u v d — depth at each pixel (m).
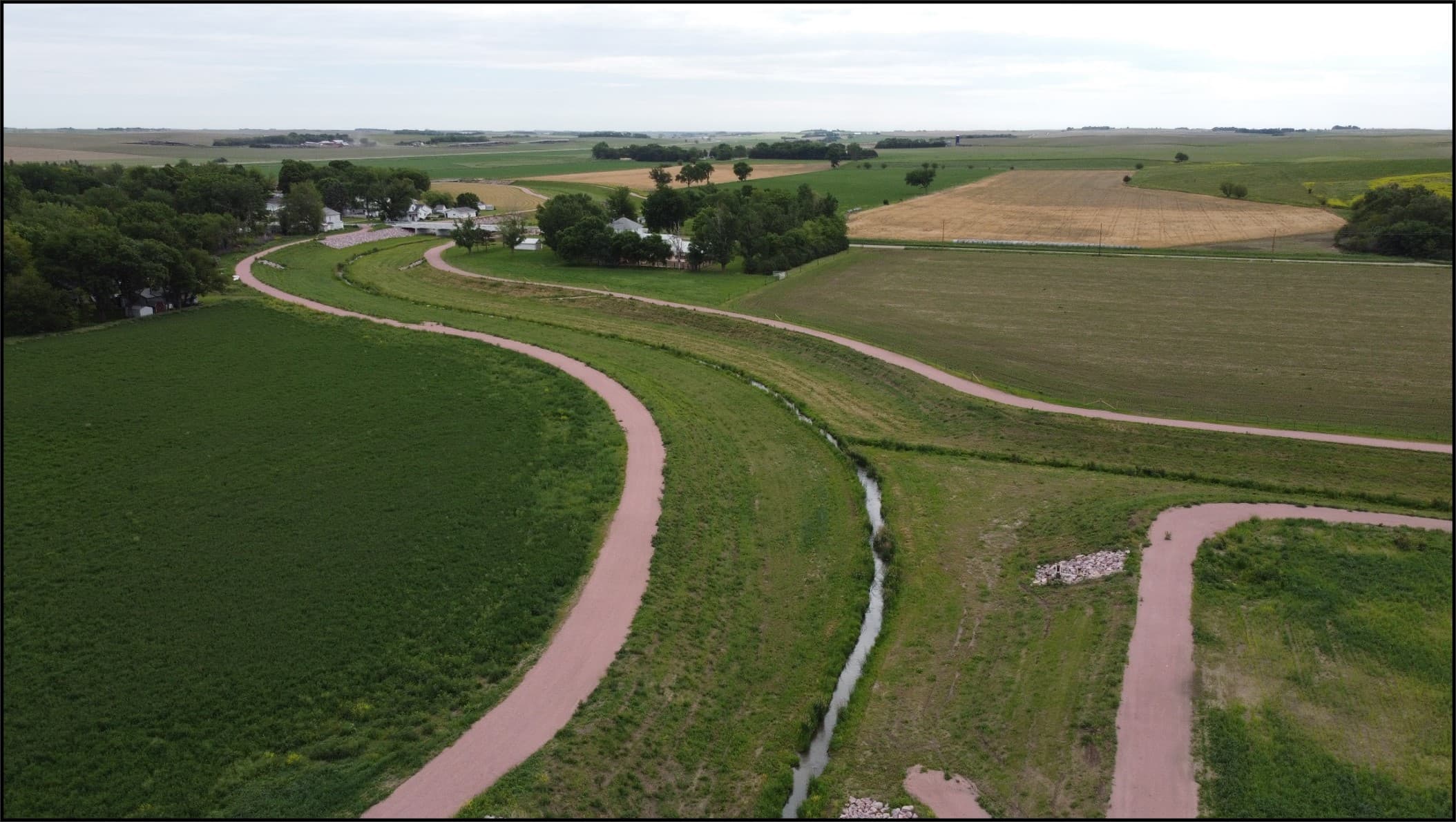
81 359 75.69
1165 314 96.12
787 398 72.69
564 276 123.62
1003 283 116.12
